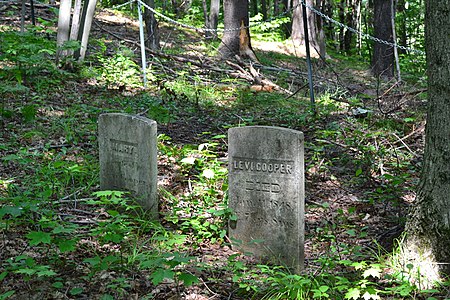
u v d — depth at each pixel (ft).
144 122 21.76
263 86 48.06
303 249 18.95
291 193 18.75
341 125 36.06
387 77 64.80
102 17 72.84
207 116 38.93
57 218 21.02
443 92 17.16
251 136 19.47
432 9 17.24
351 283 16.93
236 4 63.21
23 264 16.88
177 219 21.66
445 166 17.26
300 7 79.36
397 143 32.83
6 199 20.90
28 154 26.13
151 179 21.79
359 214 23.77
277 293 16.34
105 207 22.52
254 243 19.75
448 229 17.26
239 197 19.98
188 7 98.73
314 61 69.15
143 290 16.65
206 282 17.38
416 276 17.33
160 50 55.83
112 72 44.86
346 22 103.30
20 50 39.40
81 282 16.66
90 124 33.14
